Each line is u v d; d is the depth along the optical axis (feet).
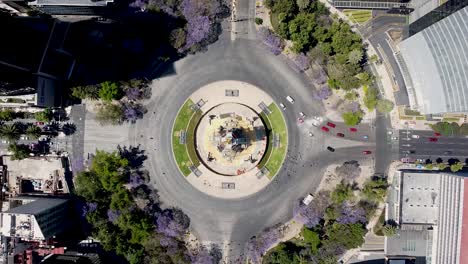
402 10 398.21
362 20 400.06
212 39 396.98
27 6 370.53
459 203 349.82
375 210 402.31
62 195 403.75
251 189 403.54
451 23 329.52
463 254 345.31
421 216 388.16
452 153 401.90
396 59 400.47
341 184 400.67
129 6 392.27
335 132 402.72
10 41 348.79
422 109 386.32
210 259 401.08
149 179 402.72
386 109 395.34
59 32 381.40
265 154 403.54
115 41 396.78
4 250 381.81
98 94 390.63
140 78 398.01
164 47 399.03
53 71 382.63
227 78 401.70
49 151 403.95
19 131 399.44
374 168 402.52
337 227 391.86
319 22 392.47
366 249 402.52
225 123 402.72
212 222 403.54
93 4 345.72
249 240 403.13
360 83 395.14
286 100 402.31
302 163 403.54
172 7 389.19
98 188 392.68
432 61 360.48
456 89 343.67
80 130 403.13
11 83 350.64
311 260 388.78
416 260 393.50
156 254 394.11
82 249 402.52
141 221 388.37
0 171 404.77
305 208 397.60
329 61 391.65
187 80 401.70
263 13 399.24
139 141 402.72
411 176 386.32
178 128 402.72
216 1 390.01
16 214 348.79
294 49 391.86
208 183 403.95
